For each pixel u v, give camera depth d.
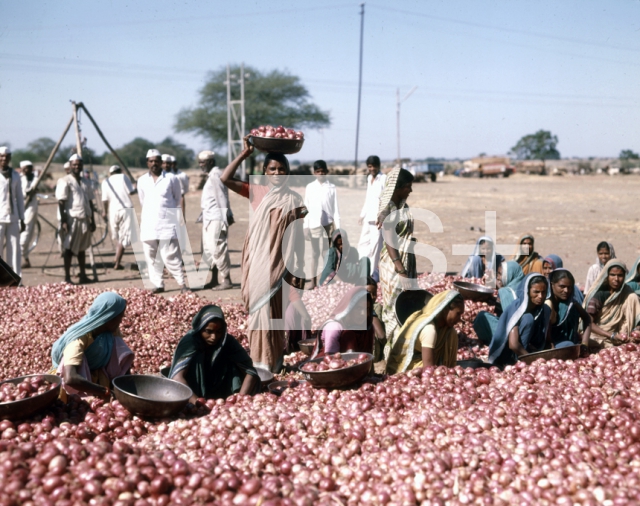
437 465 3.56
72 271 12.92
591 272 9.03
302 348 6.68
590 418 4.16
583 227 20.94
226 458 3.76
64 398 4.54
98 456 3.57
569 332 6.86
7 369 6.74
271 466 3.71
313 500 3.36
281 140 5.91
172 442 4.12
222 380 5.11
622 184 52.16
